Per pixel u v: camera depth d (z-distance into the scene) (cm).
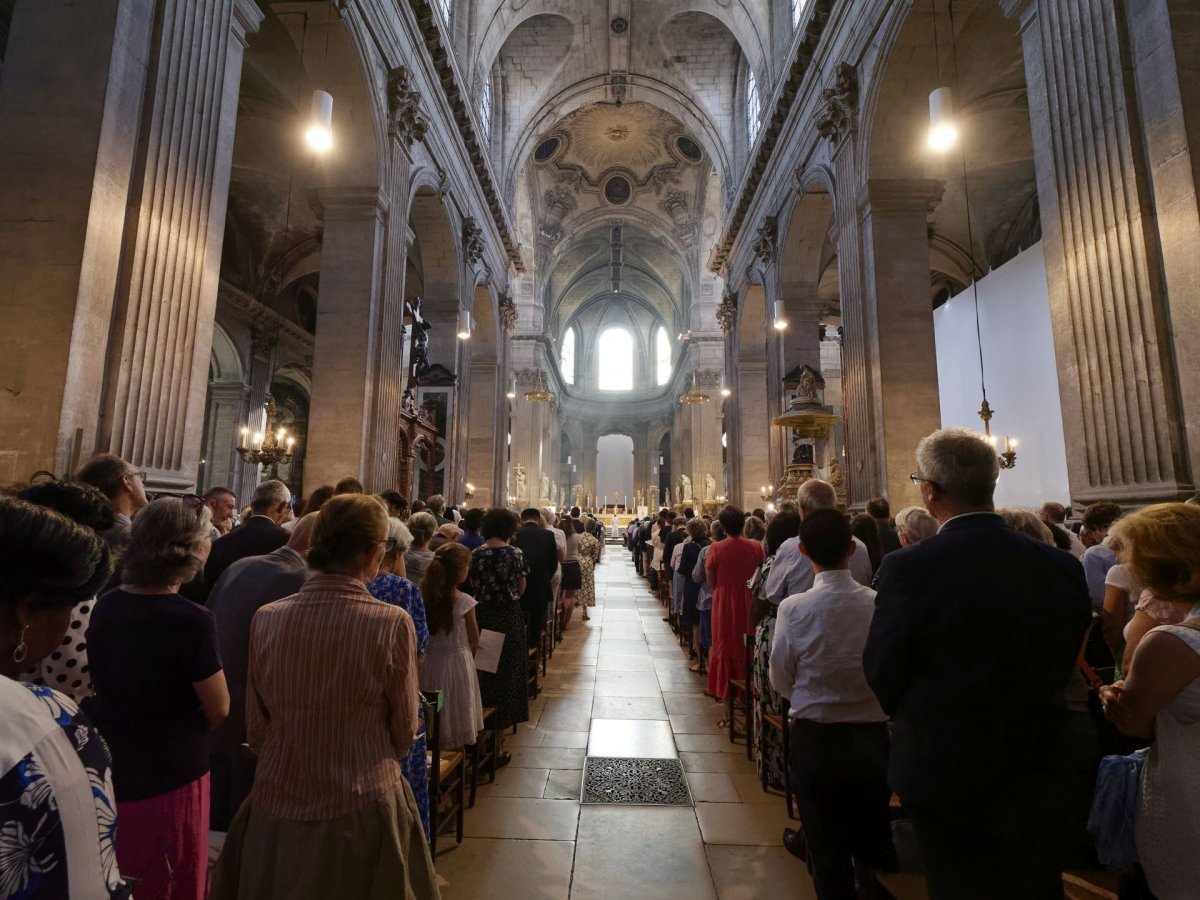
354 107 950
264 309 1875
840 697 233
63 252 423
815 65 1185
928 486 192
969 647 160
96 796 88
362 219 965
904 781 167
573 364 4534
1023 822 153
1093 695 243
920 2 830
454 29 1441
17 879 74
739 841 335
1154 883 149
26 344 412
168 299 485
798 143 1319
